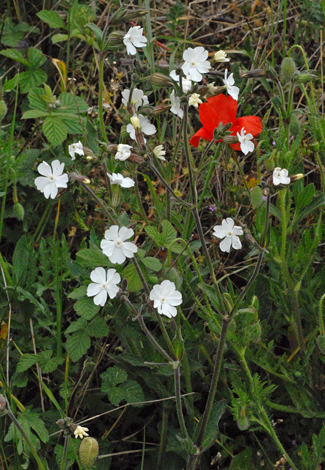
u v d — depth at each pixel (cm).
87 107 134
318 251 136
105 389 118
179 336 108
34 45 161
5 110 121
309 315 125
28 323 125
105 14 159
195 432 116
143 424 127
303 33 158
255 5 164
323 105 150
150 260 109
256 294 132
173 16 155
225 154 141
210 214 144
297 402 121
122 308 119
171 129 149
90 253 112
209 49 165
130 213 138
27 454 115
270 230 122
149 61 136
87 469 104
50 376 129
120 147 105
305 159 146
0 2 163
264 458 123
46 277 127
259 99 150
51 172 104
